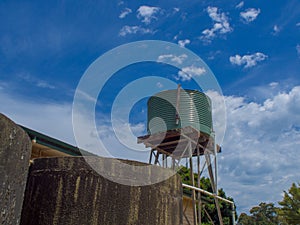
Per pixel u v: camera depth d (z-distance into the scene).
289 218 19.47
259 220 40.25
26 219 5.80
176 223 6.74
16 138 4.12
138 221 5.93
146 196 6.22
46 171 6.02
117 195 5.86
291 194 20.08
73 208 5.60
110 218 5.64
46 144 7.88
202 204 16.61
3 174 3.78
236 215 21.83
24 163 4.44
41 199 5.82
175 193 6.98
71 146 8.38
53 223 5.55
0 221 3.73
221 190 21.59
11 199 4.03
